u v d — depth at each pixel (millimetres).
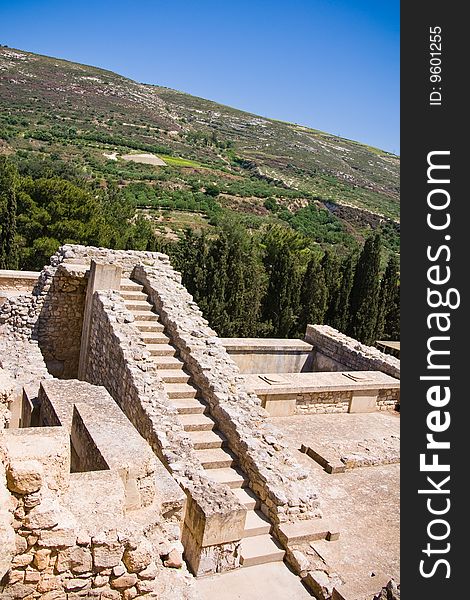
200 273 21328
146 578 3984
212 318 20641
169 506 5590
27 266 23844
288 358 15625
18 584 3621
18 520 3561
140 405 8773
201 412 9492
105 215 30281
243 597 6559
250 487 8352
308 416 12680
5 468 3635
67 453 4289
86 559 3766
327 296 23578
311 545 7523
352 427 12305
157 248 24141
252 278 22078
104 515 4070
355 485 9492
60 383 7891
